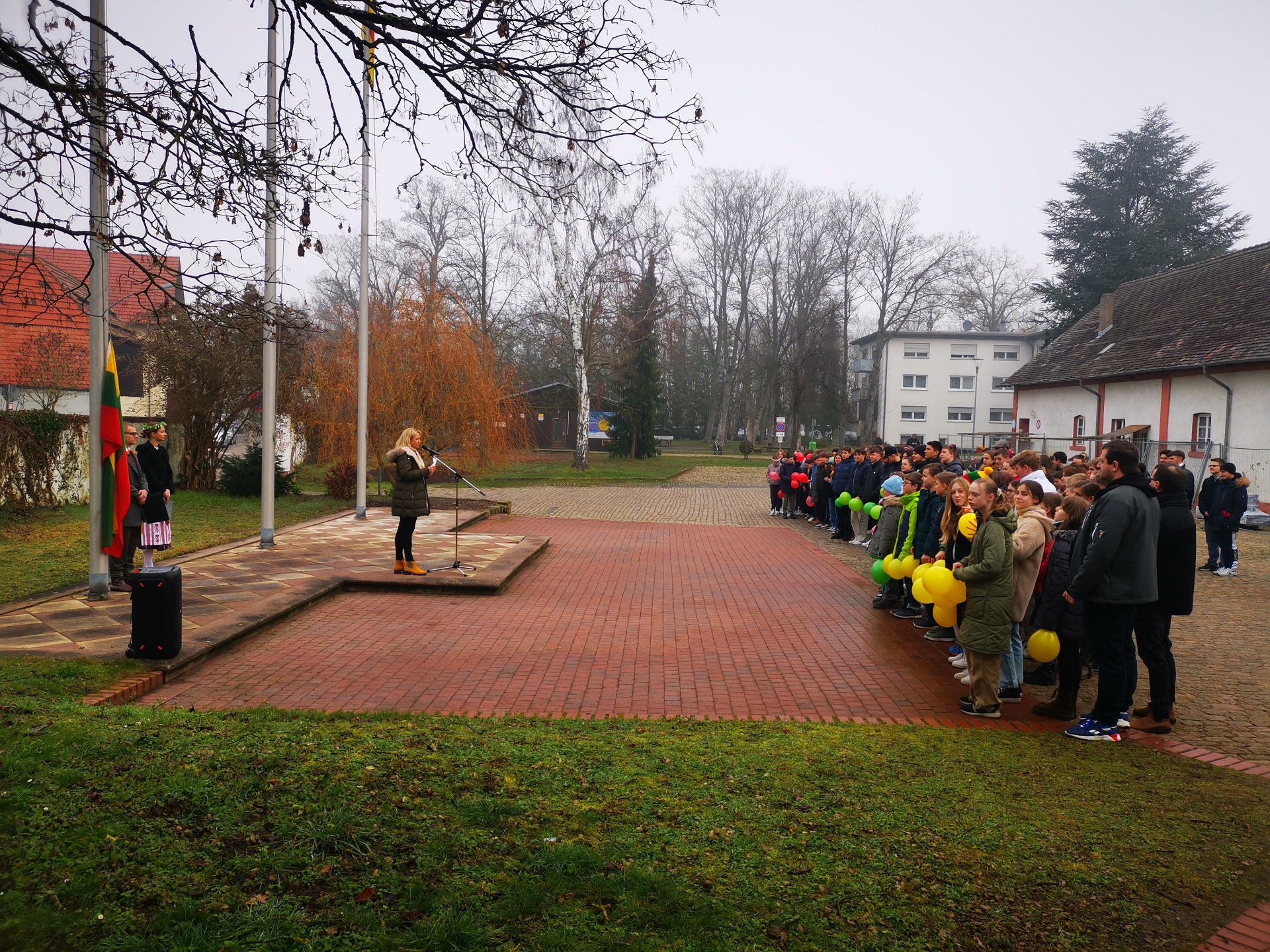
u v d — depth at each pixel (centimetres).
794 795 419
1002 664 685
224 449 2316
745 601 1050
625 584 1157
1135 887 340
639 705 639
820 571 1289
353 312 2962
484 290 4078
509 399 2691
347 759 430
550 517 2064
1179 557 580
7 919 288
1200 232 4428
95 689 597
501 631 868
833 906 315
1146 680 721
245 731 478
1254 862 368
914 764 479
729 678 717
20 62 443
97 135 580
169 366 2095
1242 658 797
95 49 644
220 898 304
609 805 395
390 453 1098
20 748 421
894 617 959
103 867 321
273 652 757
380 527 1639
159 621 671
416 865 331
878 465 1488
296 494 2270
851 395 7150
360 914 297
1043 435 3575
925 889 330
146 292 548
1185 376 2623
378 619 900
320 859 332
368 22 510
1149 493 546
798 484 2030
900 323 5591
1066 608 604
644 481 3291
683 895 316
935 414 5825
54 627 766
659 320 4678
